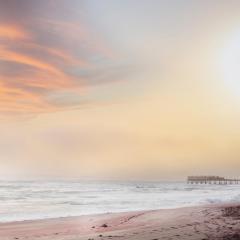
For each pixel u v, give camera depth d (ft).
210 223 53.83
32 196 182.91
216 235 40.70
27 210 102.12
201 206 97.09
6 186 309.01
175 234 41.68
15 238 49.19
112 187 340.39
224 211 78.48
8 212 94.94
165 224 54.24
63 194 204.23
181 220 60.39
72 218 75.92
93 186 357.82
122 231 47.55
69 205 122.31
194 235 40.70
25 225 64.85
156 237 39.99
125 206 115.44
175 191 260.01
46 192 225.56
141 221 65.51
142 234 42.73
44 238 47.57
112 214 82.53
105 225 62.13
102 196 183.83
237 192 236.84
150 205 117.60
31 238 48.55
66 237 46.80
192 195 191.31
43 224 66.03
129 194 207.41
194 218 63.52
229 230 44.96
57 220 72.28
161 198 161.89
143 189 301.63
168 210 85.15
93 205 121.08
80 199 157.99
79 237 44.80
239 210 80.59
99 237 42.80
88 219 73.00
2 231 56.80
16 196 182.19
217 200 139.03
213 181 536.83
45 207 113.91
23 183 391.45
